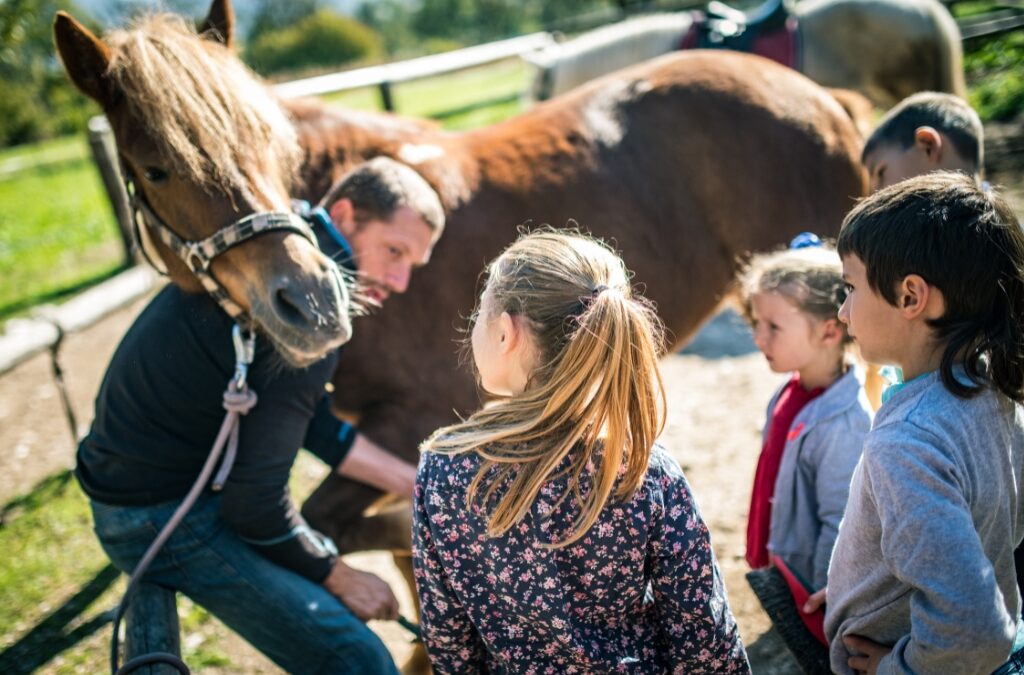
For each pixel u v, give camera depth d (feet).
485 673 4.01
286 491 5.34
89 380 16.42
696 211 8.84
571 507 3.45
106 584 10.18
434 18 225.76
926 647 3.19
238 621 5.47
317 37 133.08
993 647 3.07
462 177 7.89
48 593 10.11
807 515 5.16
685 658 3.66
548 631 3.54
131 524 5.38
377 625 9.22
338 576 5.67
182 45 5.32
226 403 4.98
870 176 6.11
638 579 3.57
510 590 3.54
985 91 24.76
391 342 7.38
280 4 158.71
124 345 5.41
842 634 3.91
